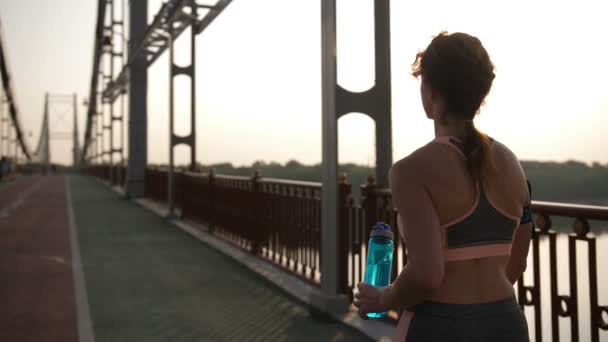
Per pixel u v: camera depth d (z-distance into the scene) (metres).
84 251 9.42
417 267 1.24
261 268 7.34
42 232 12.03
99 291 6.47
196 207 12.79
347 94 5.21
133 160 22.95
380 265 1.56
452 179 1.29
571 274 2.70
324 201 5.30
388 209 4.64
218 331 4.83
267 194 7.89
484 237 1.31
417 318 1.33
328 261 5.21
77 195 26.09
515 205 1.38
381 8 5.32
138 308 5.66
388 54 5.30
